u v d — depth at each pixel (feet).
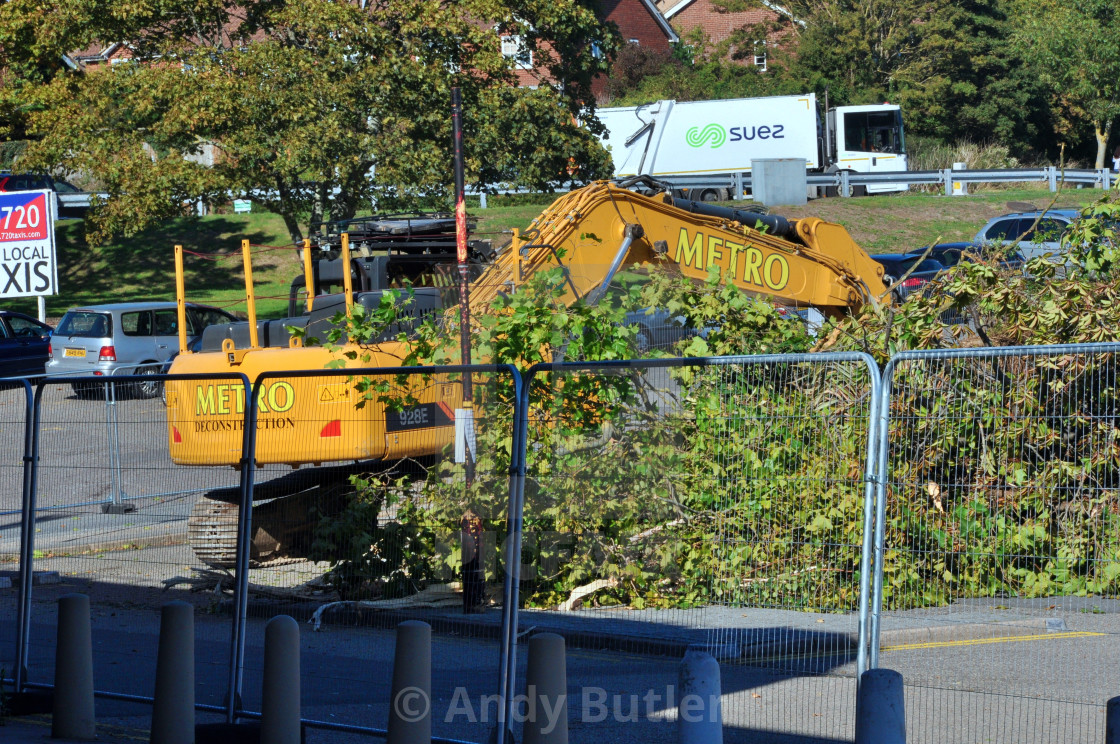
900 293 88.84
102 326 138.41
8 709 41.27
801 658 39.55
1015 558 38.11
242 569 39.09
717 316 62.34
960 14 345.92
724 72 358.84
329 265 73.26
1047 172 229.04
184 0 143.13
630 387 47.01
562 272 57.67
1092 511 37.27
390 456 52.47
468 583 47.80
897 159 266.36
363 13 141.90
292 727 33.78
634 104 325.42
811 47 345.31
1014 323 59.26
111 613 53.21
